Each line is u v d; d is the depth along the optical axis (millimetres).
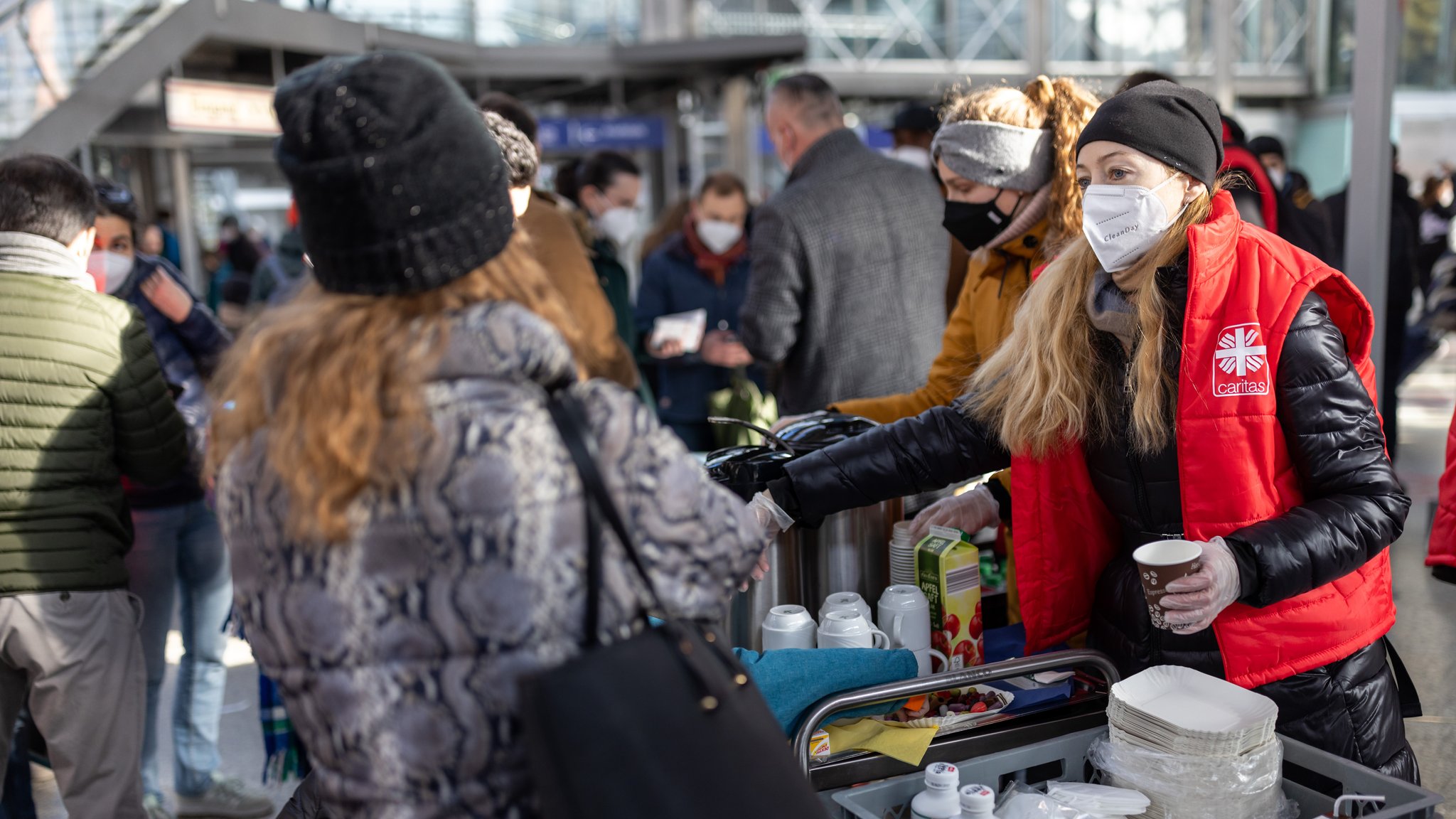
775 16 17422
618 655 1078
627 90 14281
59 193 2559
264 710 3090
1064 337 1940
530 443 1104
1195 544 1655
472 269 1172
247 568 1190
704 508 1191
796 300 3582
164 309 3287
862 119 18734
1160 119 1804
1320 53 21281
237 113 9281
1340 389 1743
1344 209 6465
